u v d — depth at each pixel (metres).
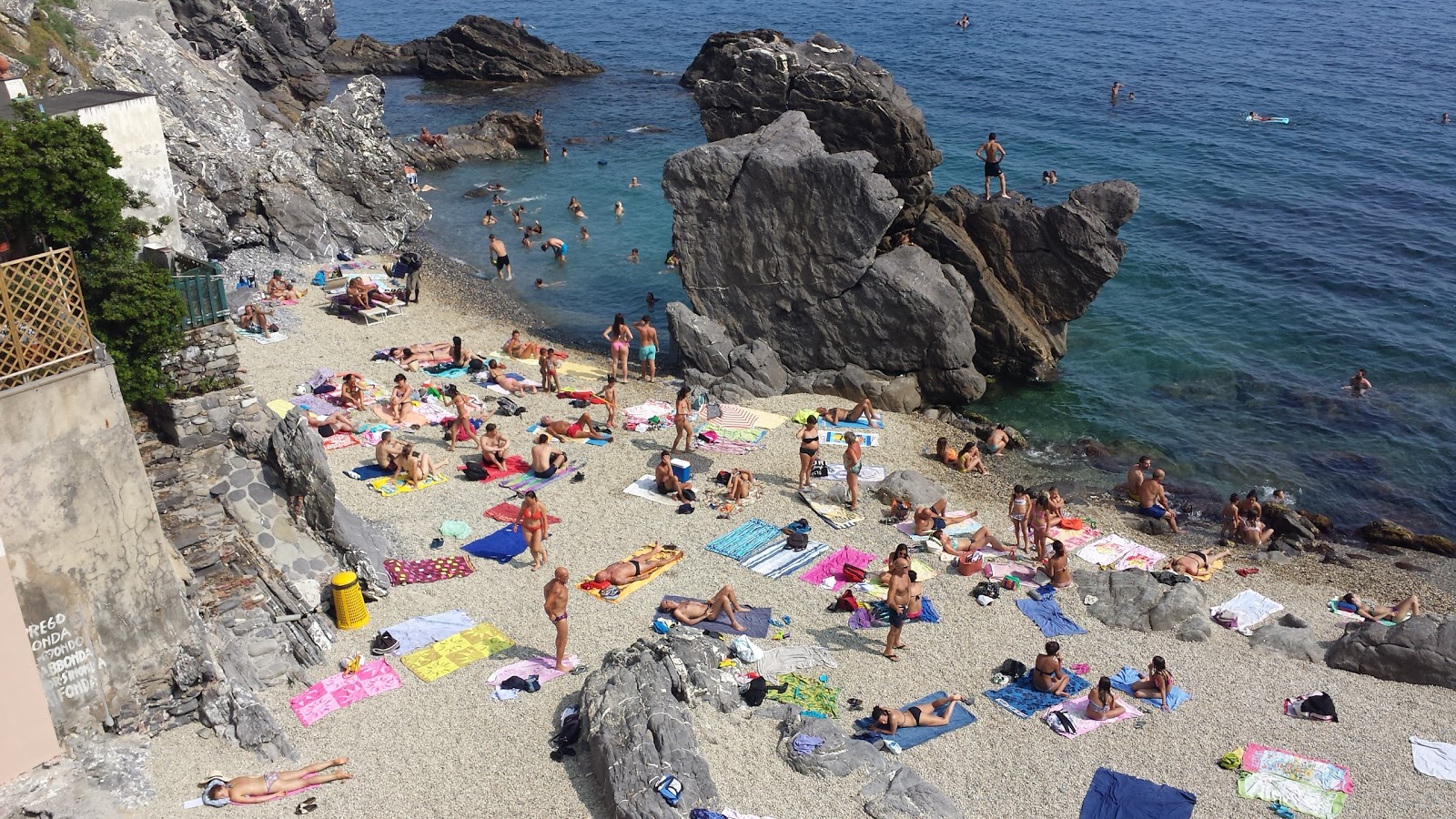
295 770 18.17
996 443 34.59
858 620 23.77
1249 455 34.69
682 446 32.28
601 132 75.00
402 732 19.44
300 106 70.81
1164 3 133.12
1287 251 51.53
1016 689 21.72
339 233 50.69
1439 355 41.09
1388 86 85.81
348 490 28.59
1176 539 29.70
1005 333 39.62
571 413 34.44
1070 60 97.38
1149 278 48.69
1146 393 39.09
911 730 20.39
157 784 17.70
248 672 20.08
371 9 136.25
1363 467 34.00
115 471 17.61
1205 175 63.50
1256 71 91.88
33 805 16.62
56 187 19.52
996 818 18.30
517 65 91.62
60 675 17.44
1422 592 27.17
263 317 39.28
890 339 37.12
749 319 38.53
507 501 28.47
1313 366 40.78
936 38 109.81
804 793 18.27
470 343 40.75
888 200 35.94
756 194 36.94
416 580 24.34
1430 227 54.66
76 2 50.41
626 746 18.05
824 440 33.62
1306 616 25.34
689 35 114.06
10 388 16.16
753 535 27.28
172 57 52.66
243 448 22.83
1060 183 62.34
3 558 16.34
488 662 21.59
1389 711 21.58
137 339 20.77
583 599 24.02
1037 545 26.78
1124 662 22.98
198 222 45.81
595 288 48.12
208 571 21.05
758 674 21.62
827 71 40.56
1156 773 19.52
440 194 61.59
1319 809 18.67
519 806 17.77
